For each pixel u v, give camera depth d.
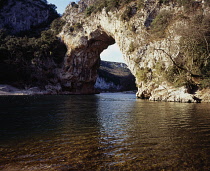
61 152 5.53
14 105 20.80
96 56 70.50
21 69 62.22
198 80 26.28
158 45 33.84
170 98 27.38
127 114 13.20
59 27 77.44
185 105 19.86
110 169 4.40
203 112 13.74
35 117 12.23
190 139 6.62
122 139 6.75
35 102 25.53
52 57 69.38
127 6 43.44
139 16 40.56
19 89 57.94
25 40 68.00
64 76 68.94
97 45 64.00
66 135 7.44
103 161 4.85
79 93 74.38
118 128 8.55
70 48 67.12
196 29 26.91
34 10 94.69
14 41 64.38
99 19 54.81
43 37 70.69
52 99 32.75
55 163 4.78
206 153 5.30
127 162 4.77
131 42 40.44
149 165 4.58
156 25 36.56
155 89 30.98
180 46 29.39
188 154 5.24
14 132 8.02
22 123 10.10
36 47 65.50
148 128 8.45
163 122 9.85
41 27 92.81
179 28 29.20
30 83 62.66
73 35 65.94
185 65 28.45
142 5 40.91
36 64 63.81
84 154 5.34
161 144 6.11
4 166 4.62
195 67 27.19
